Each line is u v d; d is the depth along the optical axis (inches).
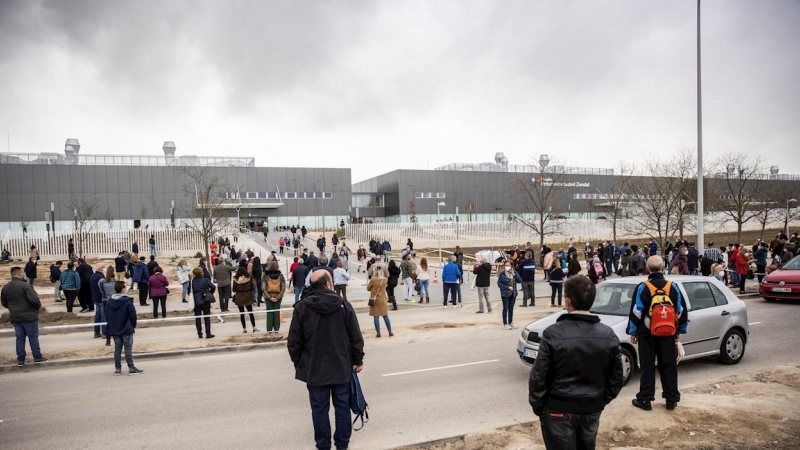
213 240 1589.6
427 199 3107.8
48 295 892.6
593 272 707.4
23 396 329.1
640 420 237.0
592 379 145.5
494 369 366.3
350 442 234.7
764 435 220.4
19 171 2420.0
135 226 1788.9
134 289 969.5
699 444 213.0
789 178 2596.0
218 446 236.7
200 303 513.7
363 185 3929.6
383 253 1529.3
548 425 148.4
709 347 346.9
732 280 841.5
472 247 2005.4
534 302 728.3
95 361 427.2
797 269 676.1
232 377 366.6
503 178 3243.1
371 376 353.4
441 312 681.0
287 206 2893.7
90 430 262.1
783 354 389.1
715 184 1668.3
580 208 3093.0
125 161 2623.0
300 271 684.1
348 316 210.8
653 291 246.2
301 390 327.9
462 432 244.2
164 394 326.0
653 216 1498.5
